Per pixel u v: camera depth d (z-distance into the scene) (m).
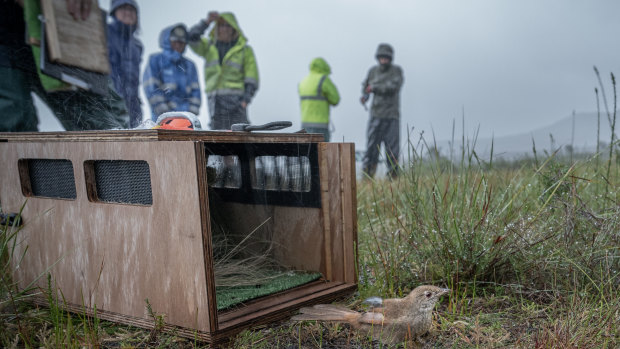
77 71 4.05
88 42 4.15
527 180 3.45
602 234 2.54
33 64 3.90
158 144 1.90
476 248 2.55
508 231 2.57
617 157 3.27
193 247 1.86
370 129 8.27
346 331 2.10
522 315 2.22
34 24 3.80
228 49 6.33
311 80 8.16
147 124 2.47
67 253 2.22
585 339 1.85
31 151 2.30
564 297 2.33
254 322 2.06
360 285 2.59
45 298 2.27
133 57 4.66
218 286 2.53
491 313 2.26
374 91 8.16
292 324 2.15
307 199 2.70
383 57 8.15
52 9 3.86
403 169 2.99
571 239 2.55
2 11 3.67
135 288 2.04
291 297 2.35
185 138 1.97
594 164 3.48
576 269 2.45
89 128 4.14
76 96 4.09
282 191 2.80
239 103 6.33
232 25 6.32
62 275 2.25
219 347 1.93
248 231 2.98
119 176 2.10
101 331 2.06
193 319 1.90
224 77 6.31
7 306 2.21
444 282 2.58
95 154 2.08
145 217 1.97
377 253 3.01
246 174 2.94
